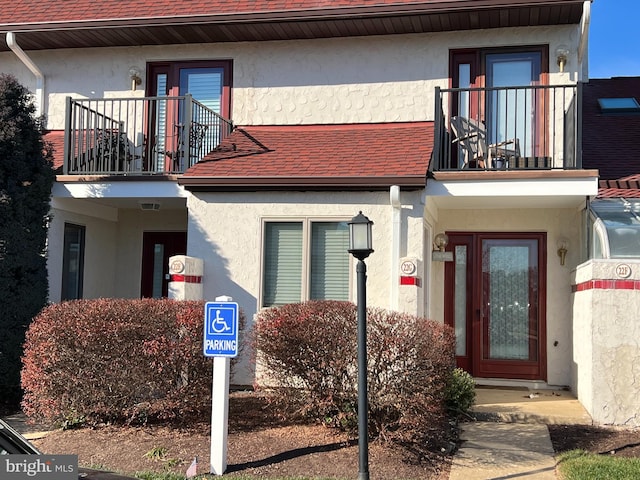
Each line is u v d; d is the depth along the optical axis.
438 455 6.96
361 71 11.53
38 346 7.52
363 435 5.97
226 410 6.42
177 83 12.11
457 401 8.33
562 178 9.15
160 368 7.37
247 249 9.84
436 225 11.18
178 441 7.18
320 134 11.19
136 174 10.34
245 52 11.90
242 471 6.38
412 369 6.95
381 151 10.07
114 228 12.73
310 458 6.70
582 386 9.04
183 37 11.74
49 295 10.53
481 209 11.04
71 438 7.32
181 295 9.16
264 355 7.35
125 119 12.23
